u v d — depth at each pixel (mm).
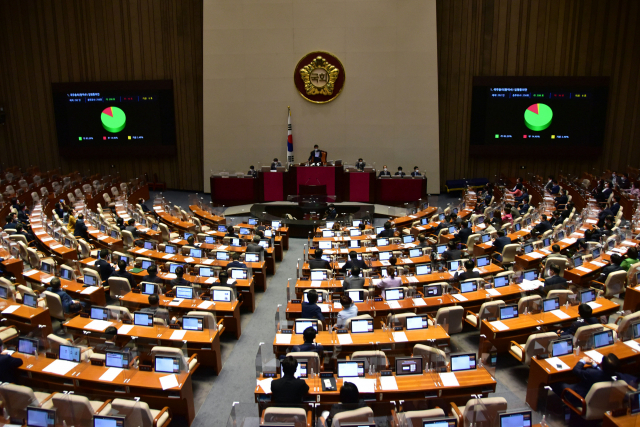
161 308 8969
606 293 9930
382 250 12617
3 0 23422
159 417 6234
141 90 23344
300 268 12891
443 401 6285
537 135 22062
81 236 14500
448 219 16094
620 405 5879
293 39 21625
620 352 7070
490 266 10930
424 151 22297
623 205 17297
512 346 7848
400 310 8789
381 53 21516
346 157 22578
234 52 21938
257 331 9867
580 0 21125
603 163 22453
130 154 24016
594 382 6262
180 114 23719
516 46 21828
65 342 7055
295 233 17578
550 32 21531
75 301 9078
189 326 7969
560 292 8562
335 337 7473
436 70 21438
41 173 24531
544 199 18422
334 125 22312
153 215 18078
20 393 5887
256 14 21531
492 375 6445
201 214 18188
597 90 21406
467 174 23406
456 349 8781
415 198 20156
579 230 14188
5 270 11391
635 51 21141
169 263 11008
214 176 20828
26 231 14852
